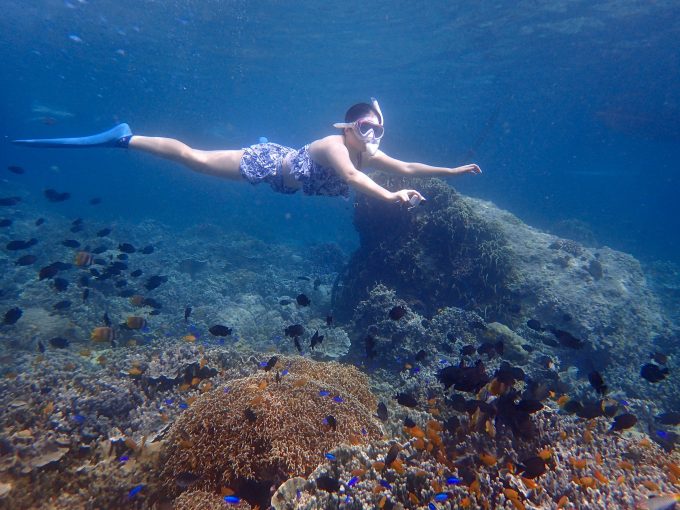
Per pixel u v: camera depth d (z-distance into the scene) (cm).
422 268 1181
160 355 723
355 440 456
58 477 472
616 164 8912
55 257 1650
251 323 1271
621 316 1209
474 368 432
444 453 419
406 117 6900
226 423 440
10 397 582
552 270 1307
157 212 5050
